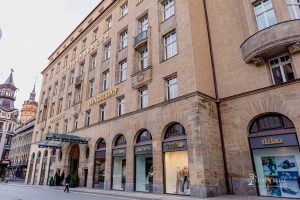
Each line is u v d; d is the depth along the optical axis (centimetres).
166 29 1938
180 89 1652
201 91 1577
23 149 6438
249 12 1543
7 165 6644
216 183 1405
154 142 1711
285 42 1314
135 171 1842
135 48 2188
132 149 1891
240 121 1512
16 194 1706
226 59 1723
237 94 1560
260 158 1395
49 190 2159
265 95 1417
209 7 1950
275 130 1349
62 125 3192
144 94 2019
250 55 1483
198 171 1375
